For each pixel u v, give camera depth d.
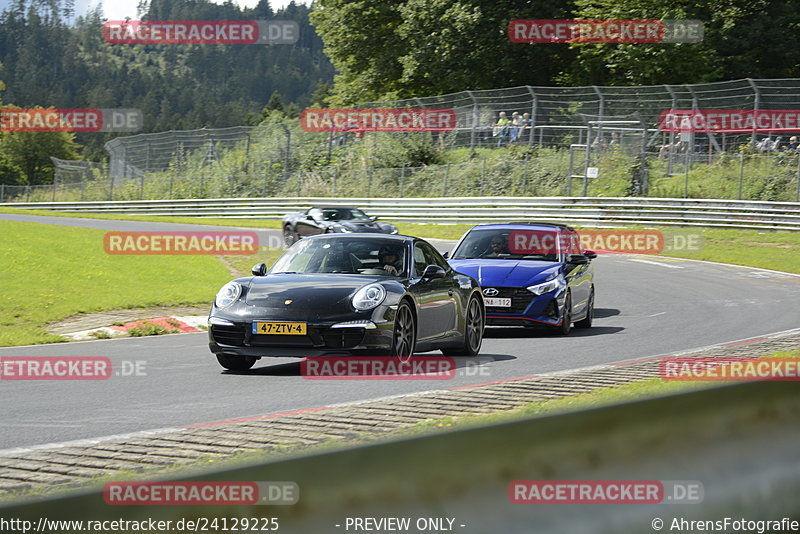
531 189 141.50
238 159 184.50
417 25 190.75
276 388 27.62
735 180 127.31
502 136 154.62
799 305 57.03
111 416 22.73
